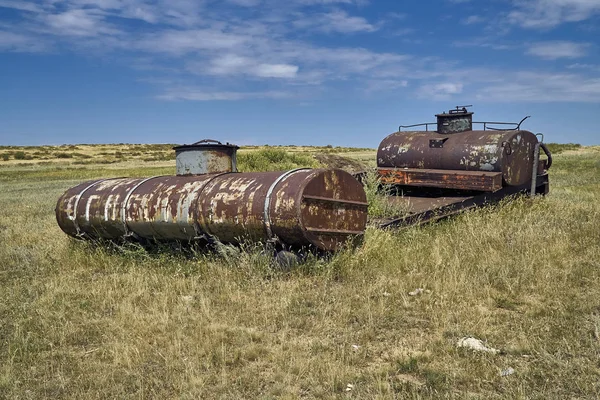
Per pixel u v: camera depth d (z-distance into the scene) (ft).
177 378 14.70
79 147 342.85
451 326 17.81
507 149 37.76
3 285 25.75
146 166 167.63
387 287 22.25
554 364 14.70
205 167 30.48
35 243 36.24
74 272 27.58
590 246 27.12
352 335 17.44
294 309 19.99
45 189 90.38
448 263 24.18
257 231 24.86
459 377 14.32
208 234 26.71
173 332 18.13
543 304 19.54
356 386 14.02
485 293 20.95
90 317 20.36
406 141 42.80
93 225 30.99
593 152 182.09
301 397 13.74
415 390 13.56
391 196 41.34
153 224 28.09
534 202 39.50
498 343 16.58
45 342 18.01
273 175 26.16
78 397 14.12
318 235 24.34
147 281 24.67
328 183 25.16
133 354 16.48
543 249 25.84
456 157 39.17
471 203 36.81
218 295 22.25
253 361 16.06
